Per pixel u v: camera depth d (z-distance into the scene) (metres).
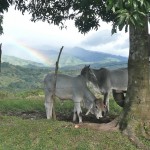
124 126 10.78
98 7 10.47
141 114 10.80
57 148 9.74
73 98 13.09
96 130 10.93
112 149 9.78
